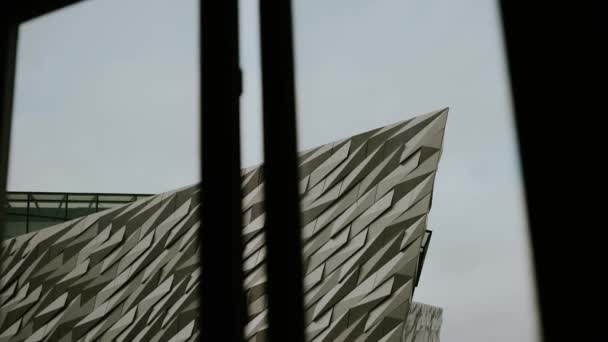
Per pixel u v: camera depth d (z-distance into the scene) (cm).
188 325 2192
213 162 340
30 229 3347
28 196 3412
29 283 2653
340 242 2023
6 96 468
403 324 1766
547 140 253
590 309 233
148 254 2461
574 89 250
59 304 2538
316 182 2208
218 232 331
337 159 2198
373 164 2100
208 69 353
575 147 246
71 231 2694
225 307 321
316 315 1948
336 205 2112
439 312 4053
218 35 352
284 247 325
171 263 2375
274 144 337
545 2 263
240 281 325
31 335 2542
